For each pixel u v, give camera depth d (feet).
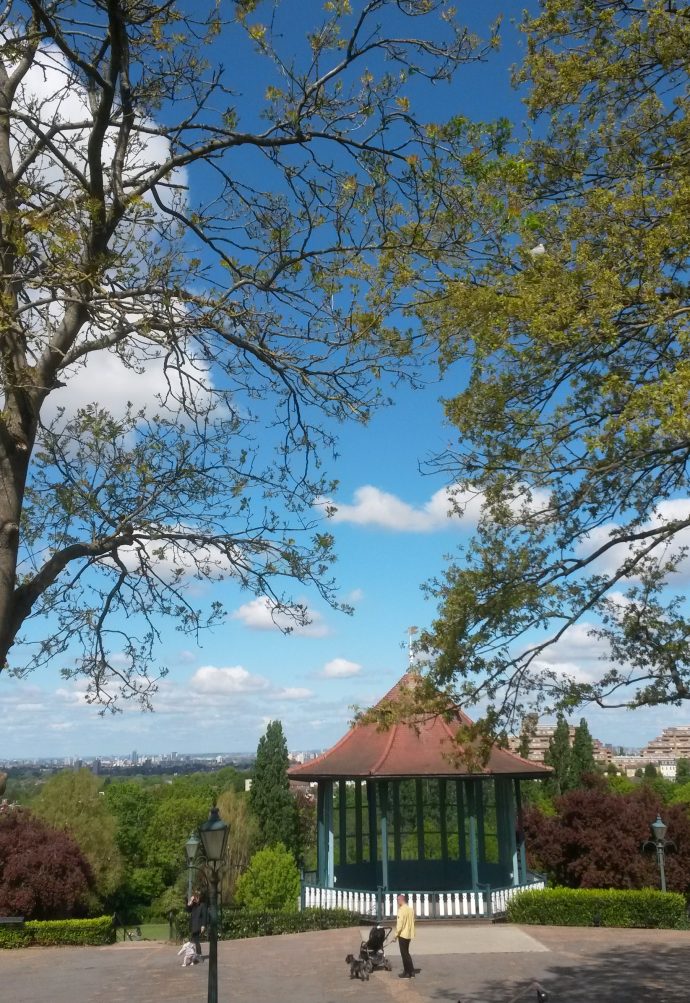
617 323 31.68
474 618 31.83
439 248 27.91
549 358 32.14
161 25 26.58
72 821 161.58
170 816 204.13
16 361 23.71
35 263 26.02
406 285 28.45
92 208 24.75
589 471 32.19
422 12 26.35
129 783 218.18
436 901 78.43
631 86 34.12
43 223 23.58
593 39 34.45
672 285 31.99
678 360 30.32
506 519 32.58
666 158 33.09
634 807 96.78
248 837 180.24
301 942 73.26
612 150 34.30
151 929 178.60
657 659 32.12
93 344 26.35
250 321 27.53
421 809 92.48
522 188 34.35
